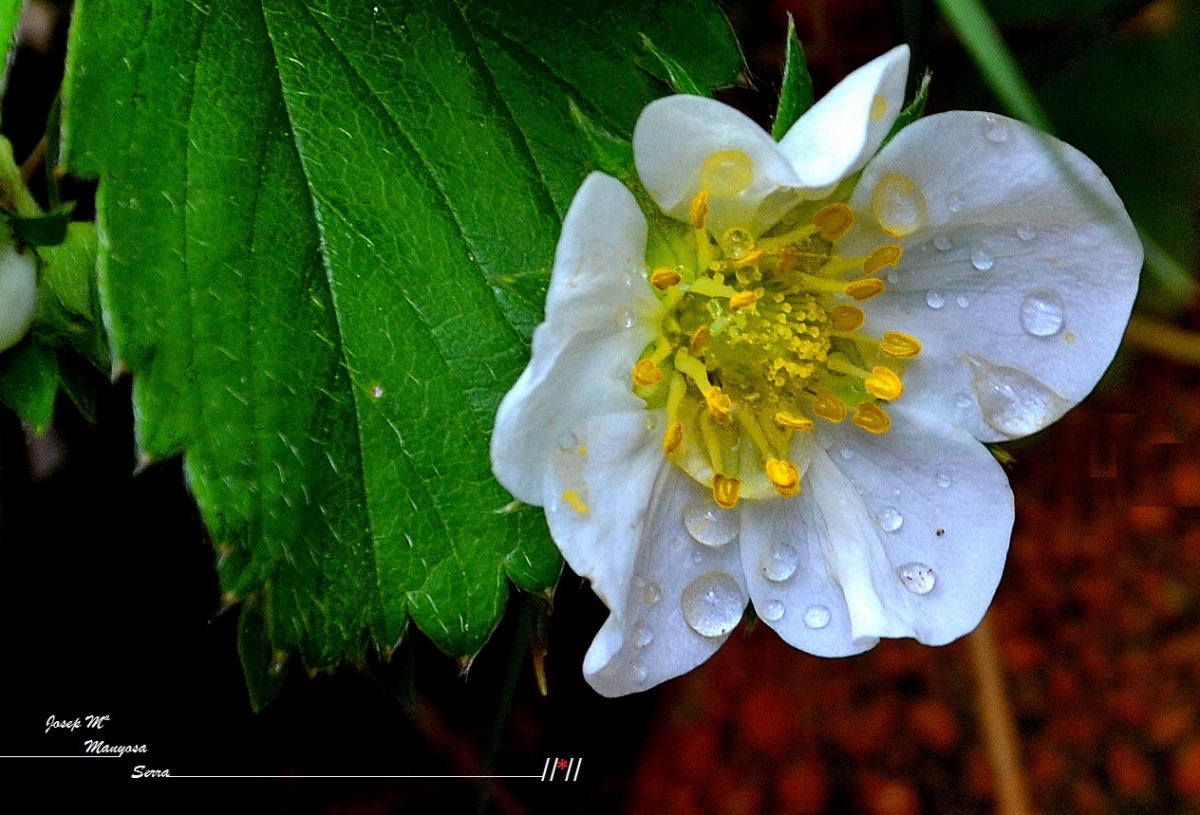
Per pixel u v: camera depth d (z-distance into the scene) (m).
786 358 0.18
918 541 0.18
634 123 0.18
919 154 0.17
